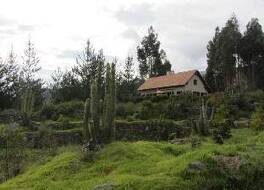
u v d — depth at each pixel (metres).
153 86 62.34
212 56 77.12
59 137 32.44
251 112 44.03
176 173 15.99
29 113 38.22
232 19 75.81
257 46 73.25
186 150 21.28
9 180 19.75
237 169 16.08
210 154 16.98
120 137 35.22
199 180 15.48
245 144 19.19
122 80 63.75
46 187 17.03
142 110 42.31
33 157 26.78
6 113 38.06
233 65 73.62
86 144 20.36
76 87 55.12
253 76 72.00
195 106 43.44
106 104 21.84
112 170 18.03
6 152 24.78
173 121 37.88
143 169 17.39
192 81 60.56
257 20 75.56
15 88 49.75
